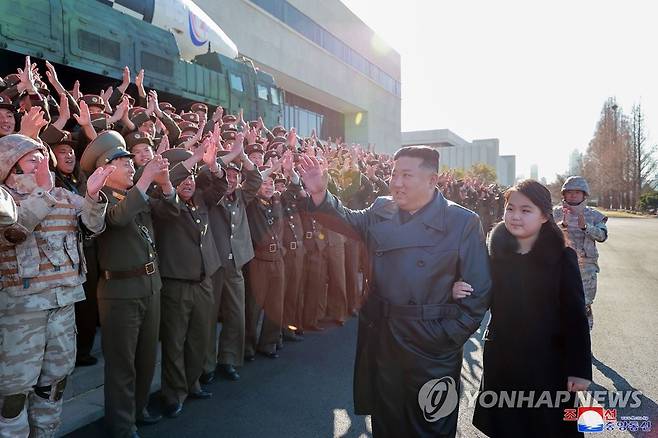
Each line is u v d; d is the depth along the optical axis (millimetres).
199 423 3428
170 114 6047
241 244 4344
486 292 2150
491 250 2332
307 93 30391
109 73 6336
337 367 4570
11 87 3932
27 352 2531
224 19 21297
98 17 6273
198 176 3906
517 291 2225
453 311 2129
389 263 2219
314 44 28906
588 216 4941
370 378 2314
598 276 9930
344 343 5316
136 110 5070
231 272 4254
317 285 5715
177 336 3586
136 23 6969
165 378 3580
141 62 6832
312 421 3477
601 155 53562
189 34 9336
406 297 2148
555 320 2180
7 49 5121
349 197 6480
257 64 23891
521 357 2201
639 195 49750
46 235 2623
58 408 2783
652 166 50188
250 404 3744
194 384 3822
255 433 3287
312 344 5270
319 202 2396
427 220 2178
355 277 6566
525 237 2256
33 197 2539
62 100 3641
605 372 4445
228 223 4250
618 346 5211
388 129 40656
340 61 32219
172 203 3334
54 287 2625
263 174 4676
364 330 2330
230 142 5176
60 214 2703
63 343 2717
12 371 2490
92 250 4152
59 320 2695
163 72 7195
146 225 3326
